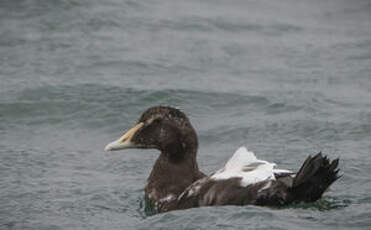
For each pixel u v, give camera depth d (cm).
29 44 1986
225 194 1070
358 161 1366
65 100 1683
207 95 1711
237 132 1543
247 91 1736
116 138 1559
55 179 1334
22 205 1210
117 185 1305
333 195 1189
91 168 1400
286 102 1673
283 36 2128
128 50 1973
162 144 1166
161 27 2141
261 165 1090
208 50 1998
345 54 1988
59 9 2188
